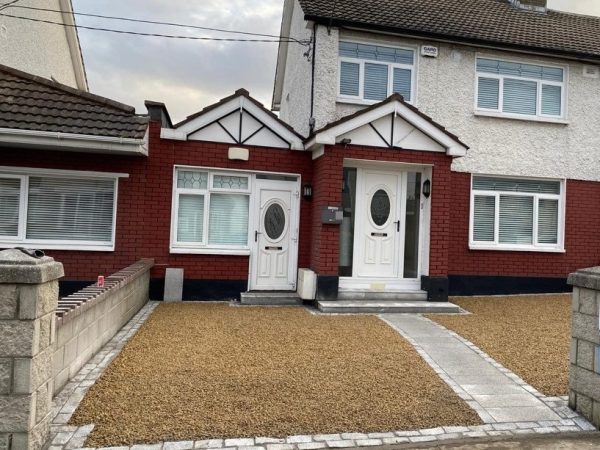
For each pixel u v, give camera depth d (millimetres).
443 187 9305
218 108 9219
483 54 11078
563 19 13242
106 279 6539
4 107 8297
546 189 11414
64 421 3877
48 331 3602
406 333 6996
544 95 11477
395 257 9523
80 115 8500
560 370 5559
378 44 10586
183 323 7215
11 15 11555
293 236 9625
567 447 3930
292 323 7422
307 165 9641
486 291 10859
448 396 4750
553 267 11234
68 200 8953
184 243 9305
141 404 4234
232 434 3832
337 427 4039
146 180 9070
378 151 9039
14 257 3359
